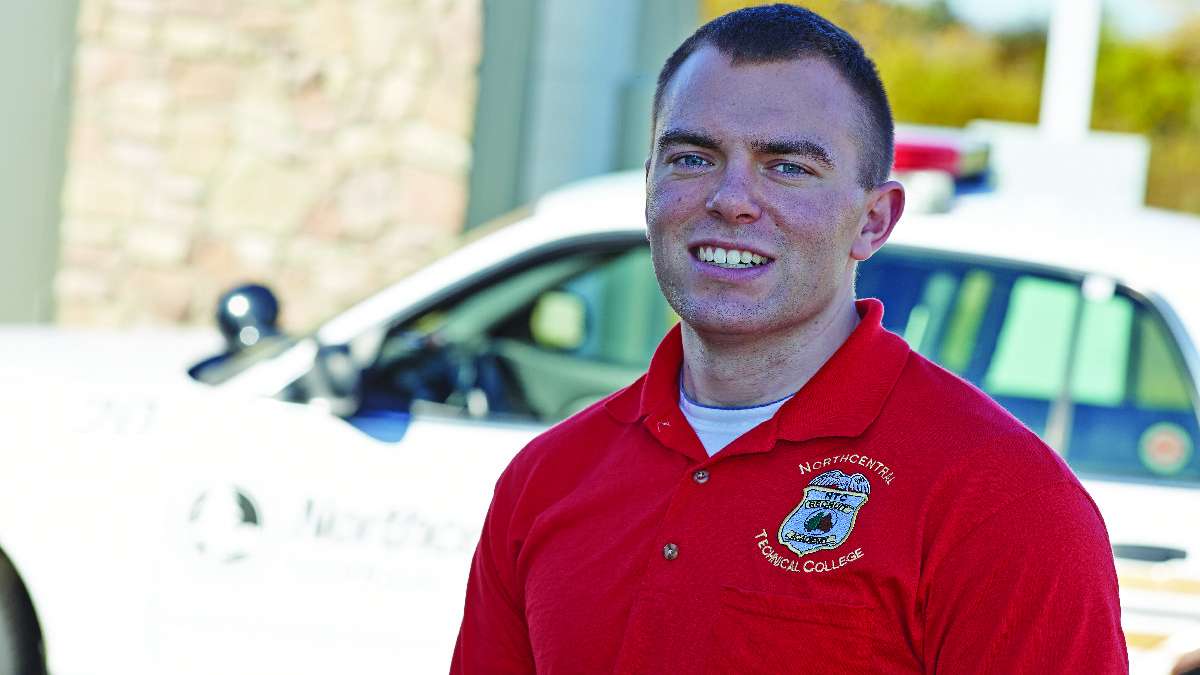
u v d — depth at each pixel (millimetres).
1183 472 3369
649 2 7164
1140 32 12945
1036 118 12812
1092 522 1673
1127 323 3490
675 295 1878
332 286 6949
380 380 3826
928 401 1762
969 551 1649
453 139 6848
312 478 3619
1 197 6934
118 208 6934
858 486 1718
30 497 3705
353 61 6883
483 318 3973
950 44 12969
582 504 1911
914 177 3777
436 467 3609
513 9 6938
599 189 4094
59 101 6977
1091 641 1616
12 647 3703
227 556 3631
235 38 6898
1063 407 3502
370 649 3582
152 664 3662
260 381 3744
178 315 6953
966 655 1638
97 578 3676
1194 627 3197
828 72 1845
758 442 1778
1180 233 3734
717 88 1840
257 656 3627
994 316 3596
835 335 1894
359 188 6914
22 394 3787
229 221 6953
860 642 1668
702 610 1733
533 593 1908
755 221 1822
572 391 4043
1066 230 3660
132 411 3738
